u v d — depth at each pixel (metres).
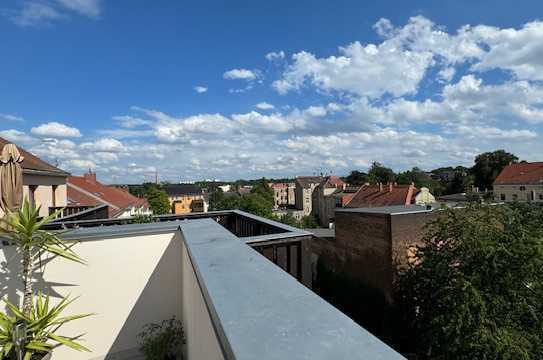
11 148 3.93
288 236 3.19
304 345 0.72
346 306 16.77
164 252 3.48
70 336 3.16
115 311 3.32
